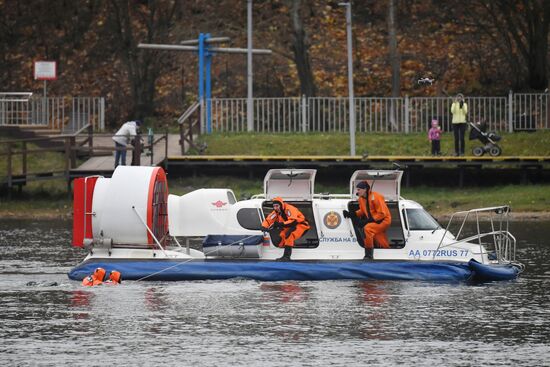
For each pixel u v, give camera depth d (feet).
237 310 240.53
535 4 577.02
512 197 437.99
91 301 250.98
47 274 287.69
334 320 229.66
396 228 287.69
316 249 284.00
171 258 280.31
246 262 279.49
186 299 253.65
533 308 241.76
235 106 584.40
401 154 499.51
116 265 278.87
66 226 404.16
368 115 569.23
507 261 287.28
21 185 461.78
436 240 283.59
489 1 587.27
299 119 539.29
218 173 480.64
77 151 488.85
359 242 283.18
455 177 476.95
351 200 287.07
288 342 210.18
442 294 259.60
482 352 202.08
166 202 291.58
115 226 279.28
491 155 476.54
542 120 539.29
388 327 223.10
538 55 579.89
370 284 274.36
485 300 251.60
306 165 470.80
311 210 287.28
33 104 554.46
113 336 214.90
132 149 447.42
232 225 283.79
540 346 206.49
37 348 204.54
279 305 246.47
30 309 241.35
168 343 208.95
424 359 197.16
